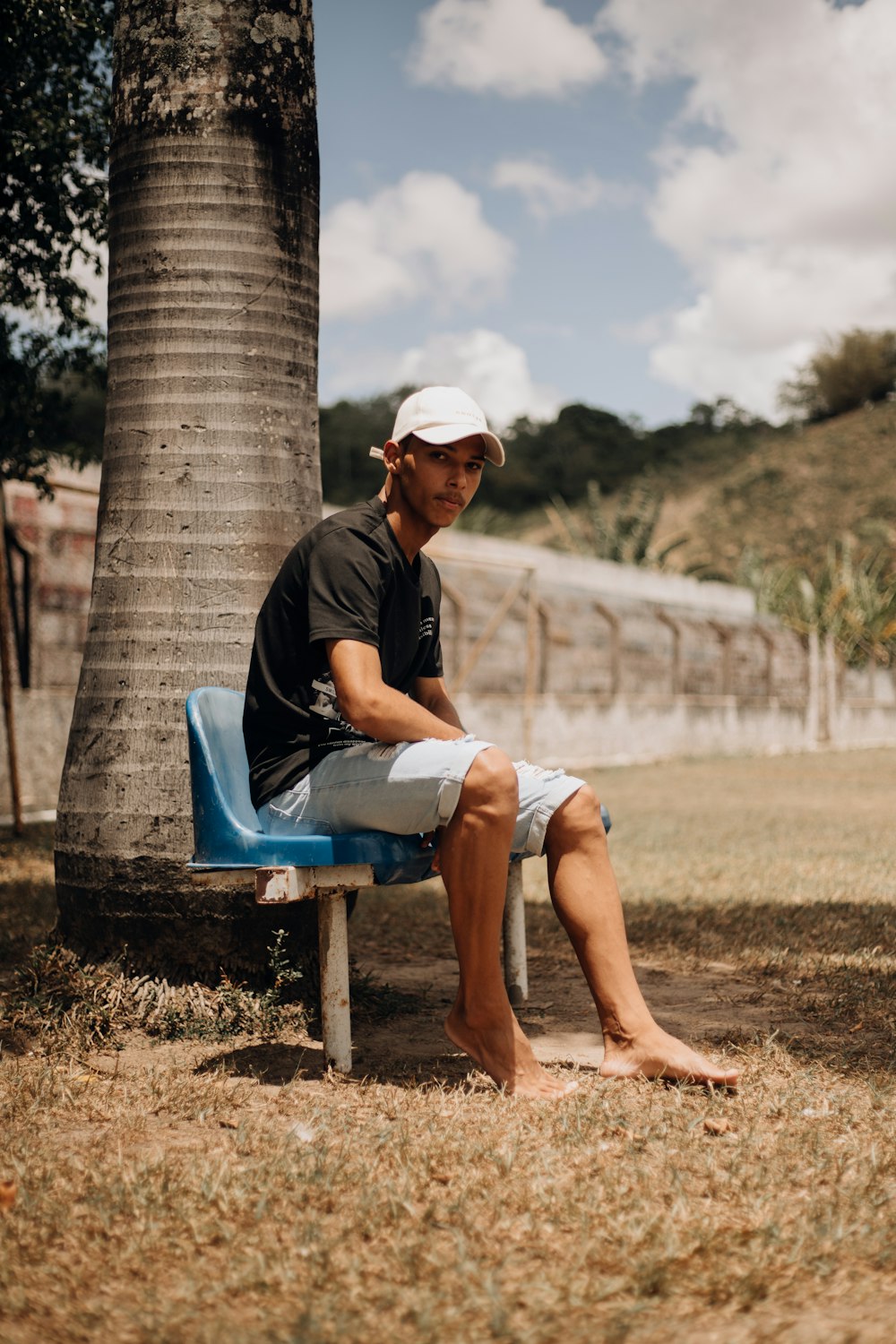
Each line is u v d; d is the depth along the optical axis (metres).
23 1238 2.21
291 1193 2.42
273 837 3.15
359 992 4.12
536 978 4.67
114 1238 2.23
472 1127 2.80
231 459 3.95
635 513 33.53
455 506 3.34
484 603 16.84
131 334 4.00
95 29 5.68
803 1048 3.56
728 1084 3.11
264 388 4.02
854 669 30.83
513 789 3.09
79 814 3.91
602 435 91.62
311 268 4.18
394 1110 2.96
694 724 22.70
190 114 3.97
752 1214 2.33
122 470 3.98
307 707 3.33
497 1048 3.14
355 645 3.11
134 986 3.79
